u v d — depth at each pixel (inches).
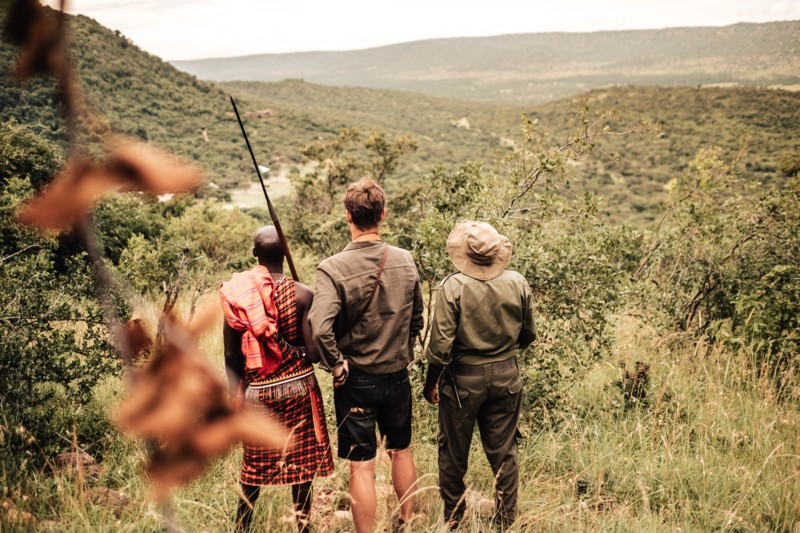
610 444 146.3
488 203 175.9
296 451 102.6
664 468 132.3
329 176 765.3
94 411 142.7
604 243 185.2
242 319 98.5
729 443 146.3
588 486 131.1
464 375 114.7
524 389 160.6
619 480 134.3
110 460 125.7
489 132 6058.1
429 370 118.5
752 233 244.1
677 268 258.8
